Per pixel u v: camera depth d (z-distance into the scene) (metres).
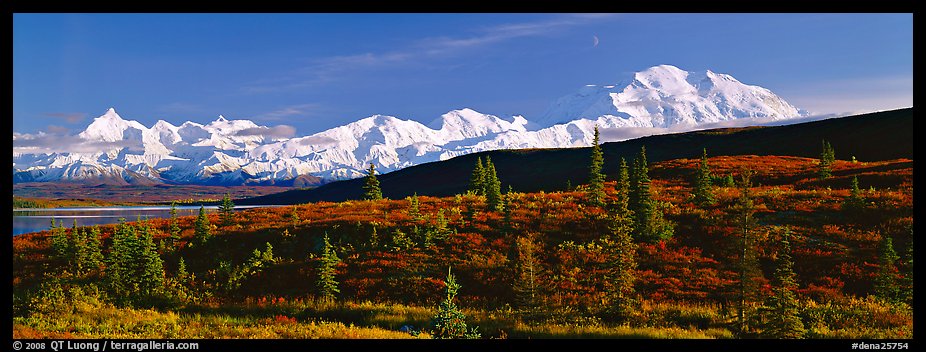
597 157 44.41
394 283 28.20
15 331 15.99
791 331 18.14
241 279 30.19
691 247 31.70
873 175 49.75
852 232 31.42
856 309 21.58
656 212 35.06
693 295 25.12
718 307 23.33
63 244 36.66
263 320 21.31
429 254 32.34
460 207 46.09
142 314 21.45
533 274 23.09
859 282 25.53
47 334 15.86
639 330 19.53
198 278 31.14
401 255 32.28
